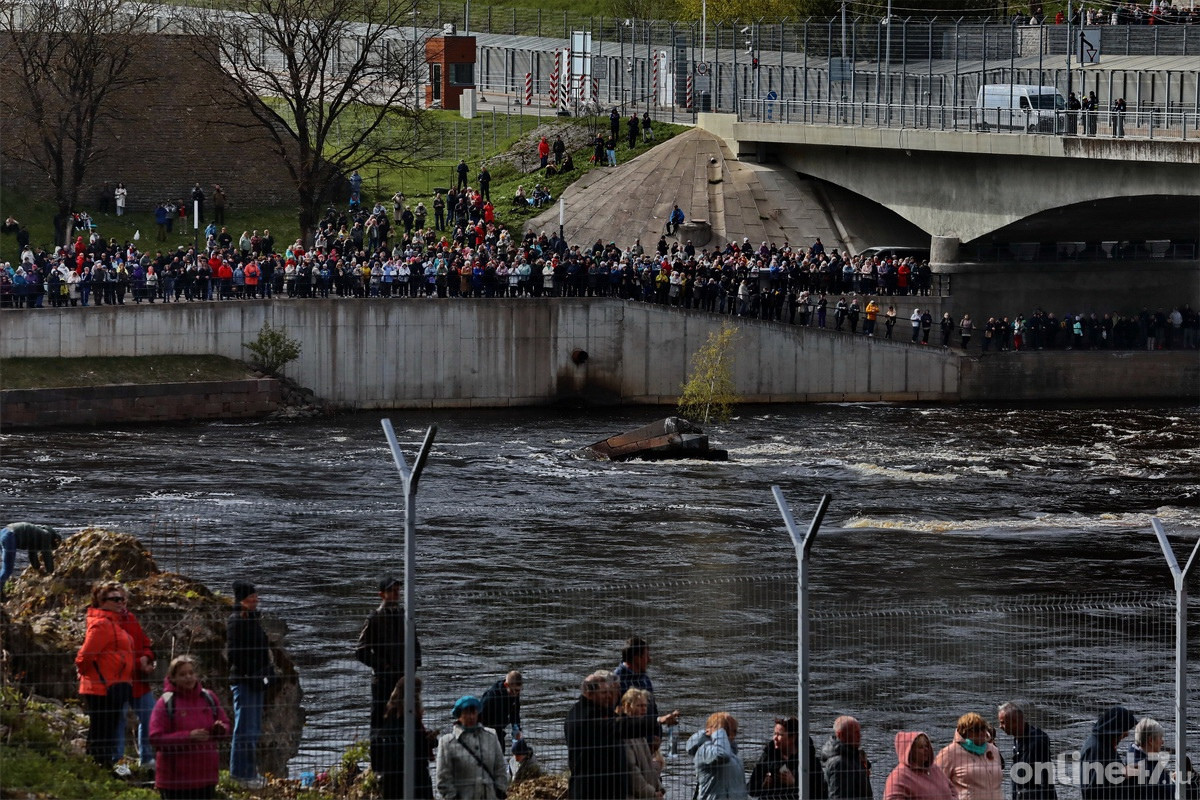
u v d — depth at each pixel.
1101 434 181.12
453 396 196.12
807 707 51.97
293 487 142.25
